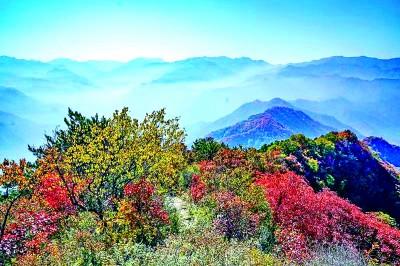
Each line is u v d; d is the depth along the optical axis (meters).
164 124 21.72
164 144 21.95
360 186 56.81
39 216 15.75
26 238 15.02
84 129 22.59
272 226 19.48
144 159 20.17
